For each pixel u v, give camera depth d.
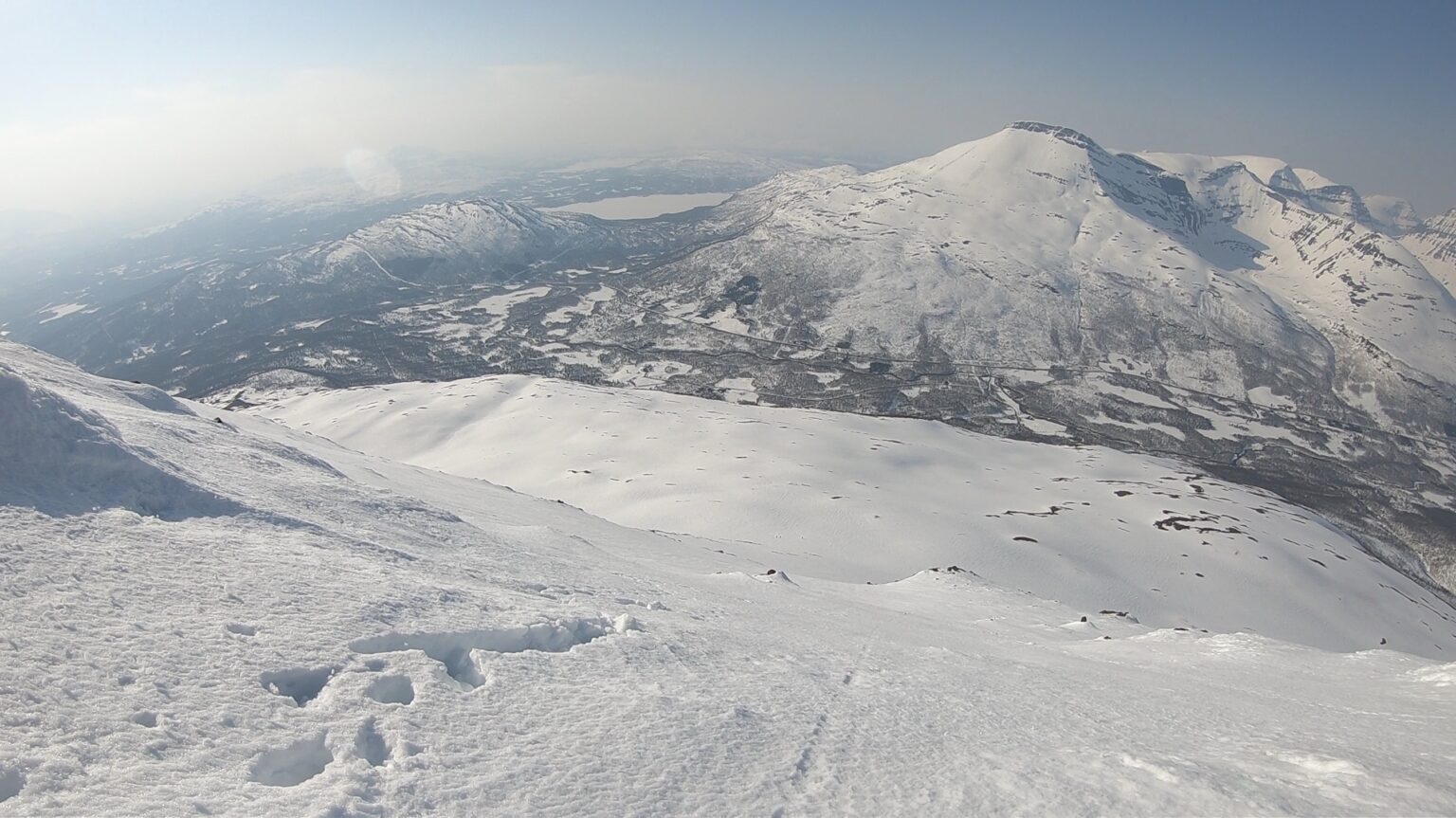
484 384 197.00
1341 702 19.11
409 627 10.96
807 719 10.99
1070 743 11.34
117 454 14.03
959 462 157.75
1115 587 95.88
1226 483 163.75
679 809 7.79
